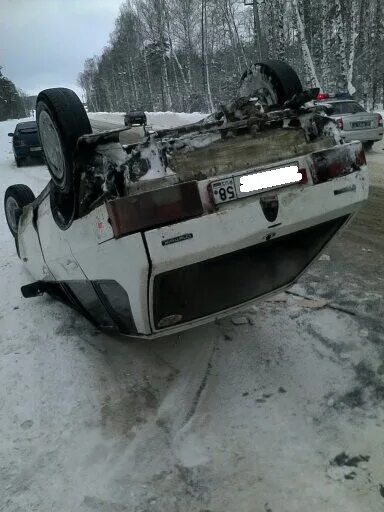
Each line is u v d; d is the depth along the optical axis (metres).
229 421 2.69
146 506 2.20
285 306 3.91
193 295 2.96
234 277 3.09
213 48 46.91
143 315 2.67
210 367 3.22
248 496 2.18
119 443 2.62
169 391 3.03
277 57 26.70
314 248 3.33
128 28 59.09
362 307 3.75
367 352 3.15
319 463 2.32
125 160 2.41
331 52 25.72
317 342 3.34
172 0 45.09
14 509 2.25
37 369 3.42
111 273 2.67
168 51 51.81
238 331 3.61
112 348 3.60
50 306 4.48
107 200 2.42
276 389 2.91
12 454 2.62
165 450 2.53
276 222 2.58
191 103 44.94
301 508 2.09
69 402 3.02
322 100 12.31
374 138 11.58
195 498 2.21
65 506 2.24
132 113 26.84
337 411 2.66
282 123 2.72
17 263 5.80
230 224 2.46
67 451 2.60
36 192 10.30
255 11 27.36
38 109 2.80
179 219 2.38
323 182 2.70
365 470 2.25
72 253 3.10
